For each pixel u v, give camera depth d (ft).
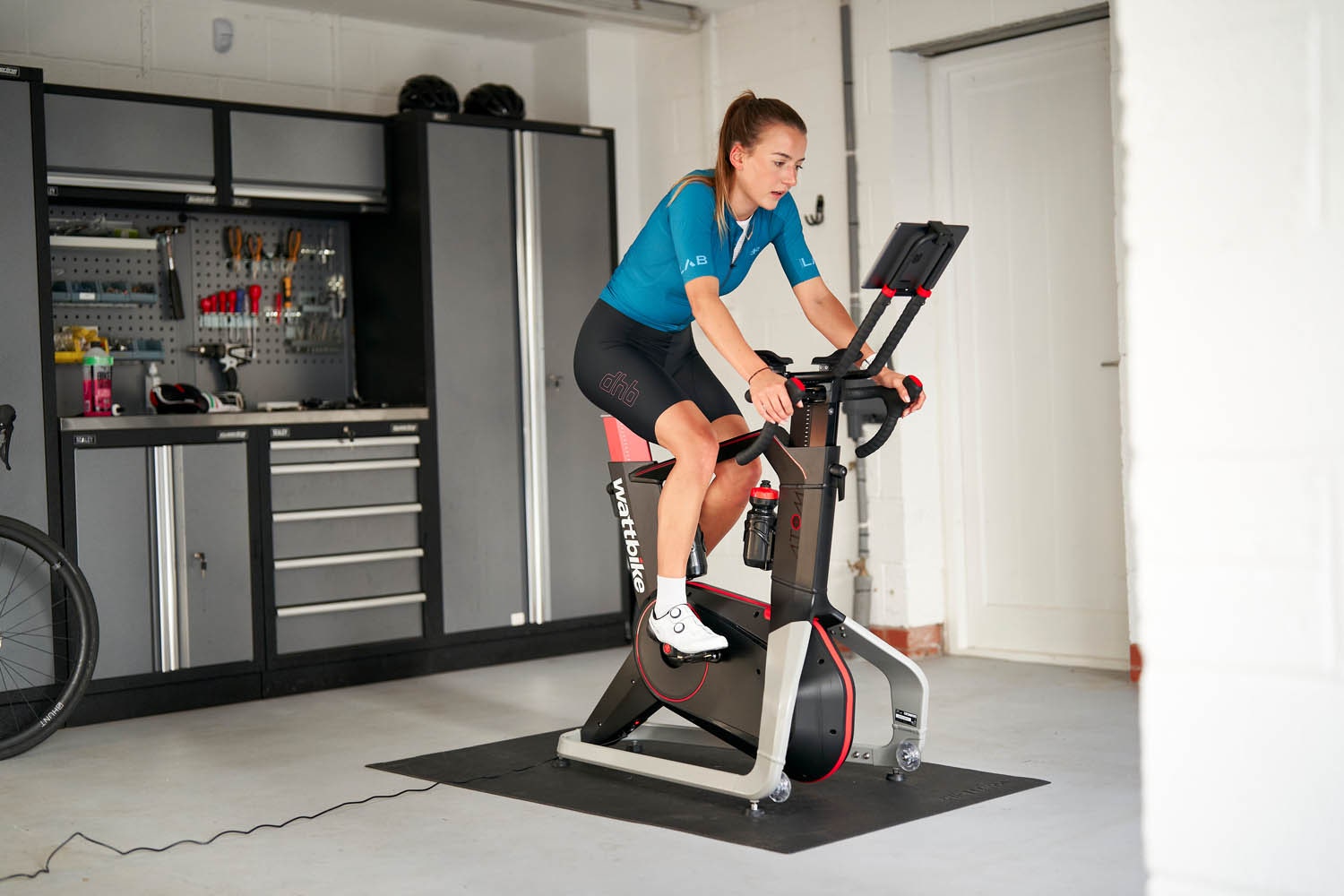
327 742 12.32
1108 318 14.73
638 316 9.88
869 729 11.94
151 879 8.21
